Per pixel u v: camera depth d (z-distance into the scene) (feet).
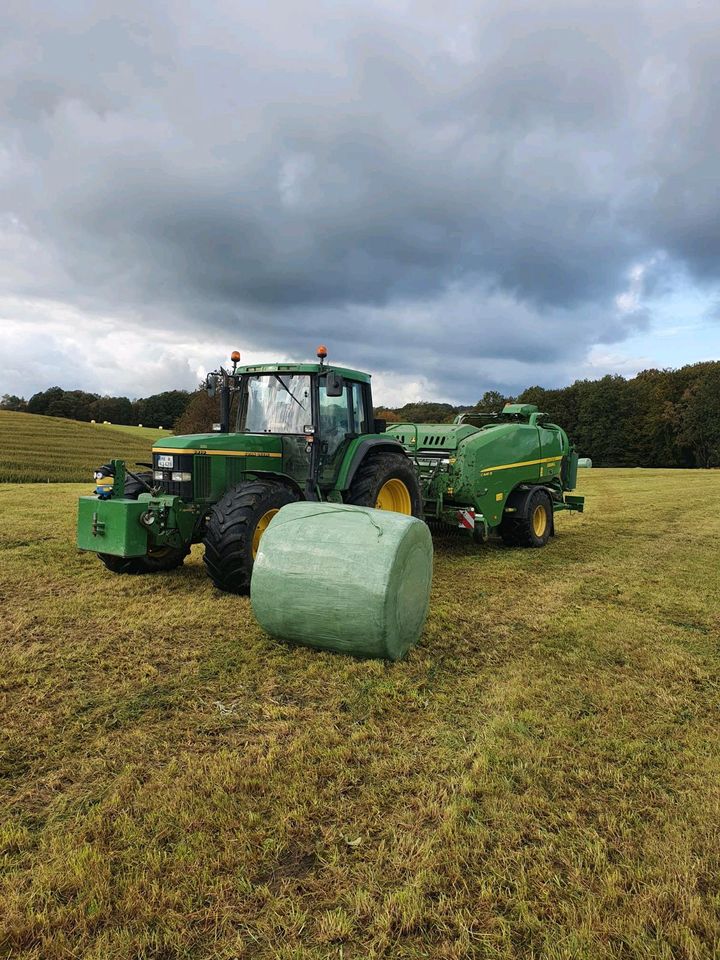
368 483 20.36
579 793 8.38
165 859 6.94
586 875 6.87
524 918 6.26
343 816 7.79
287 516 13.58
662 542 29.17
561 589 19.39
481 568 22.48
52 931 6.08
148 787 8.30
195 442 17.75
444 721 10.37
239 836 7.36
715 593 19.10
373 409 22.93
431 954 5.86
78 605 16.30
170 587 18.19
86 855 6.97
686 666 13.03
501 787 8.44
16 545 23.94
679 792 8.44
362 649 12.55
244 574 16.76
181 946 5.90
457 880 6.78
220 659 12.80
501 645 14.20
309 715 10.50
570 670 12.74
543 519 28.35
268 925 6.16
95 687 11.43
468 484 24.20
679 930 6.11
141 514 17.04
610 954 5.84
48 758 9.02
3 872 6.80
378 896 6.55
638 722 10.44
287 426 20.01
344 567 12.30
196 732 9.89
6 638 13.80
